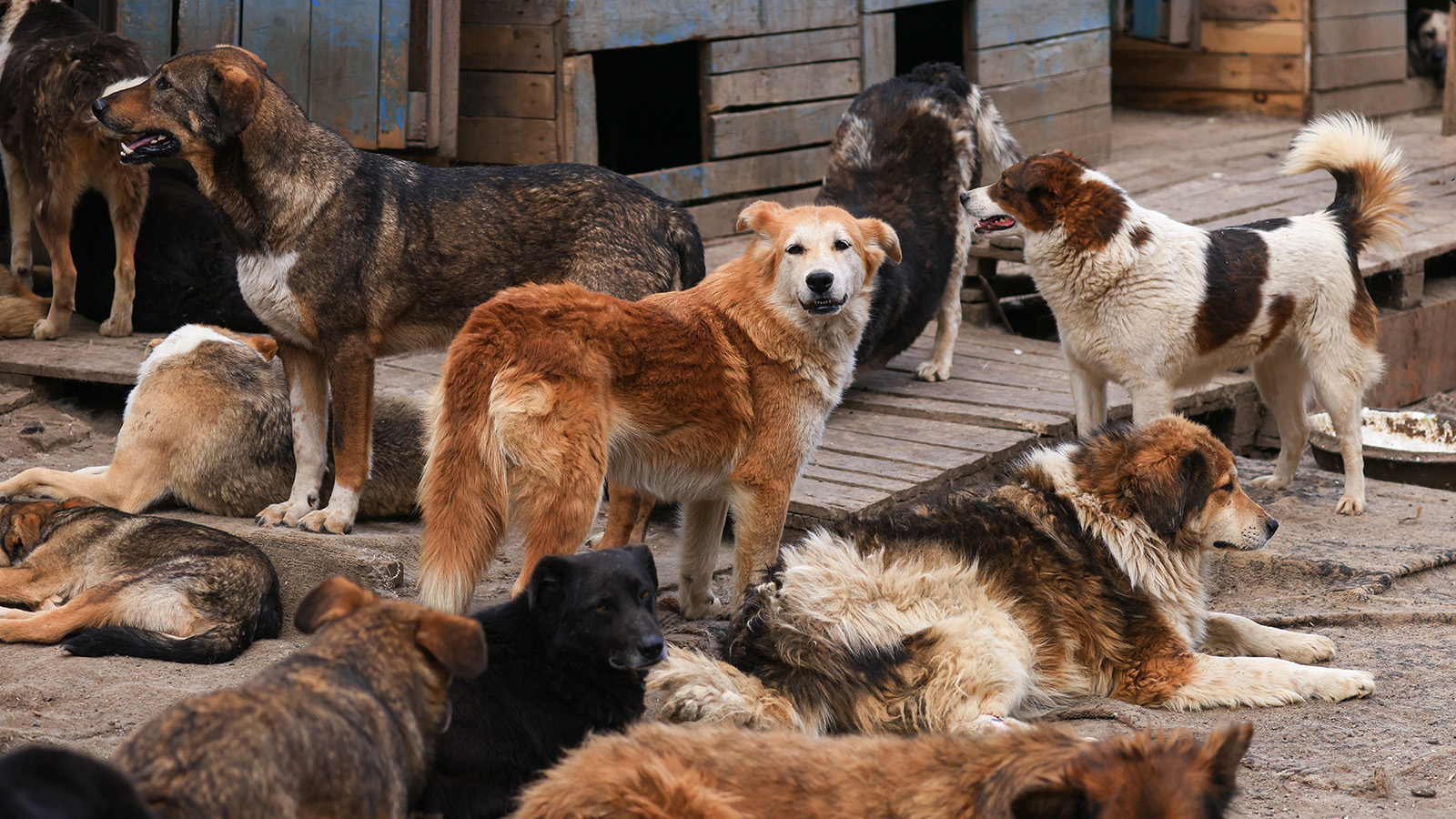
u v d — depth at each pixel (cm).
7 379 719
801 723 386
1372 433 795
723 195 1034
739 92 1029
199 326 580
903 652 402
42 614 446
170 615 445
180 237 789
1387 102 1594
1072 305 619
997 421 711
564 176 580
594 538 580
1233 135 1459
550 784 281
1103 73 1316
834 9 1091
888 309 720
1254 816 351
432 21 861
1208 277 605
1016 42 1216
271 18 827
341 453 539
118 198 745
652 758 279
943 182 782
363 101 855
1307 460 816
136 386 566
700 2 991
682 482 473
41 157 729
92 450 671
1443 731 409
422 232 553
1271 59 1528
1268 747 398
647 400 448
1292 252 624
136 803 198
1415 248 989
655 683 374
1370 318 644
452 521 422
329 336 539
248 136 520
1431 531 624
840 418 735
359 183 542
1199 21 1562
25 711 381
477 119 959
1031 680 425
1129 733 409
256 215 529
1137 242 598
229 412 561
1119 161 1318
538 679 351
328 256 530
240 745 229
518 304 436
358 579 502
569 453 423
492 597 521
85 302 816
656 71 1257
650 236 579
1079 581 439
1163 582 445
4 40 756
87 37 742
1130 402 747
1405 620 521
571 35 921
